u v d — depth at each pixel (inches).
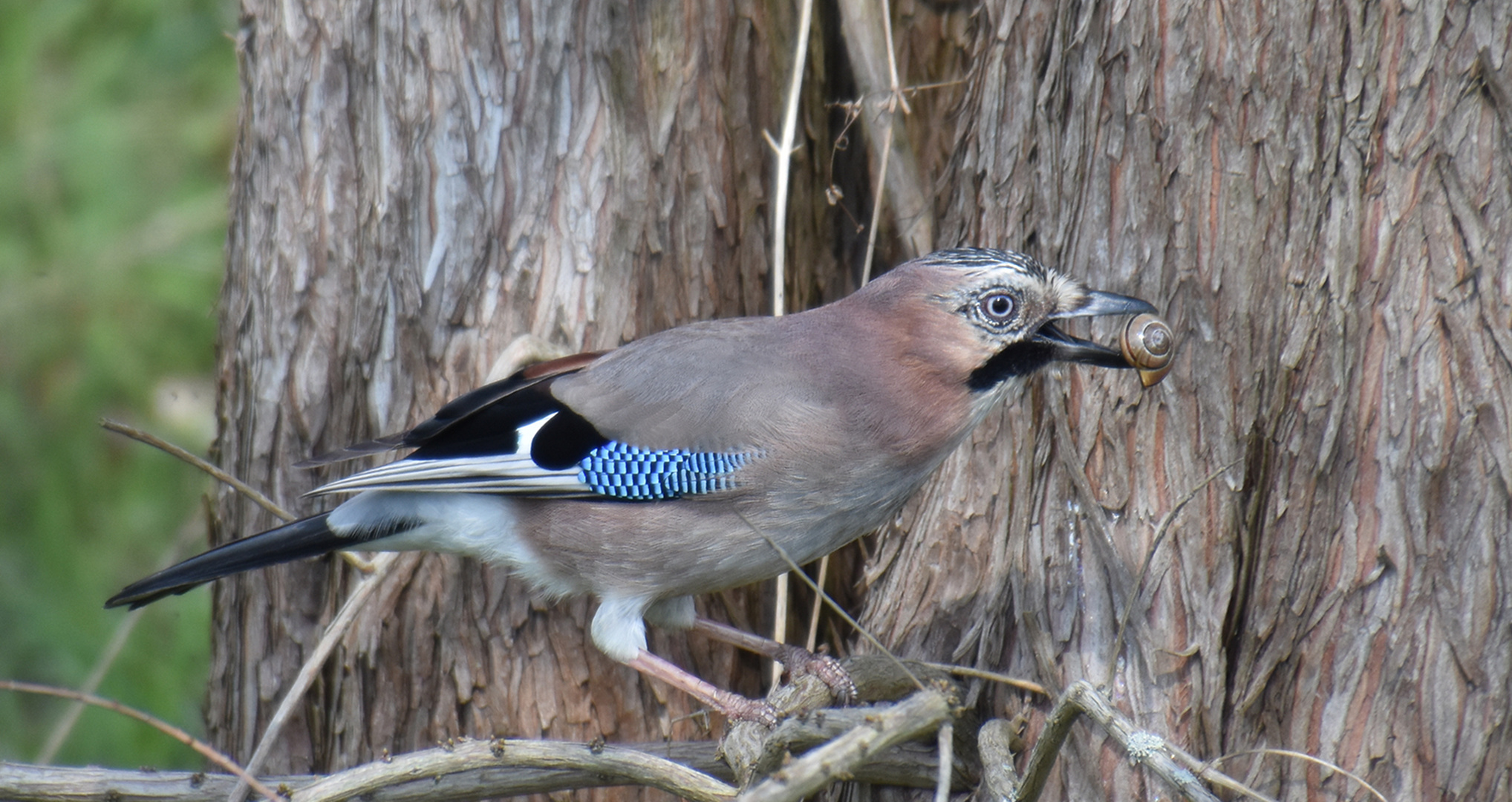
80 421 496.4
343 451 298.4
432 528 303.3
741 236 331.6
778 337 300.4
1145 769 261.0
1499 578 250.7
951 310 286.0
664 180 321.7
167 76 542.3
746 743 273.7
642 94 319.3
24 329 504.7
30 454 486.6
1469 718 251.9
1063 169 289.1
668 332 306.3
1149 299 276.4
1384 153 258.7
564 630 323.3
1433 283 254.7
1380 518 256.7
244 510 337.7
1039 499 284.8
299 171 326.0
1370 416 257.9
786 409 289.9
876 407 290.2
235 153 346.6
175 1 545.3
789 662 302.4
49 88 529.3
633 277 321.4
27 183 515.2
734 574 300.8
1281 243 266.5
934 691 206.1
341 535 300.4
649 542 295.9
